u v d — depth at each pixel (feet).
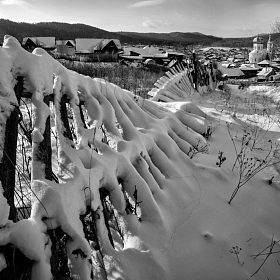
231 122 22.30
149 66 109.60
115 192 9.04
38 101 7.41
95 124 10.57
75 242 6.61
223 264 8.89
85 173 7.93
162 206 10.68
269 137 20.07
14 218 6.11
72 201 6.98
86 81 11.30
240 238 10.05
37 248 5.80
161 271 8.27
